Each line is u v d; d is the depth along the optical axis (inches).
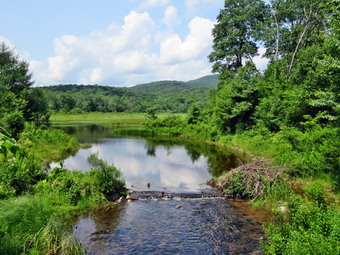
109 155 908.6
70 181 430.6
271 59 1604.3
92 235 316.2
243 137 1095.6
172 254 274.4
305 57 977.5
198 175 633.0
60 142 1023.0
